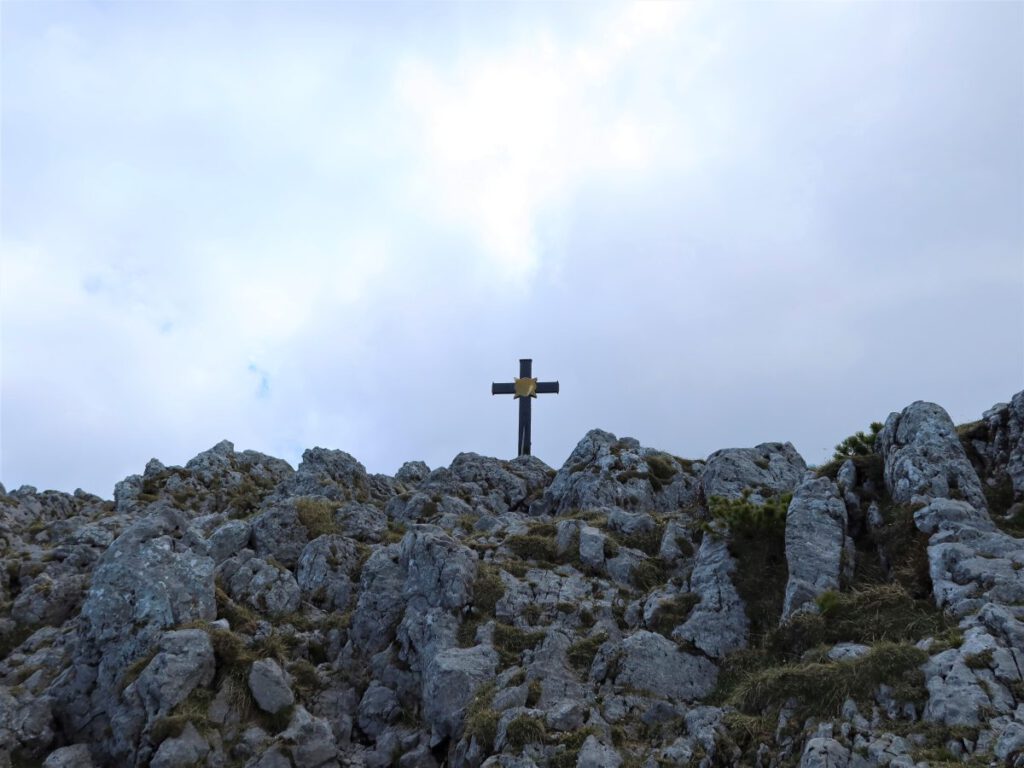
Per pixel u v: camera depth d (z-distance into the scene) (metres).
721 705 21.39
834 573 23.33
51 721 23.48
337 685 25.67
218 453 53.91
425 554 28.06
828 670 19.17
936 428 26.22
